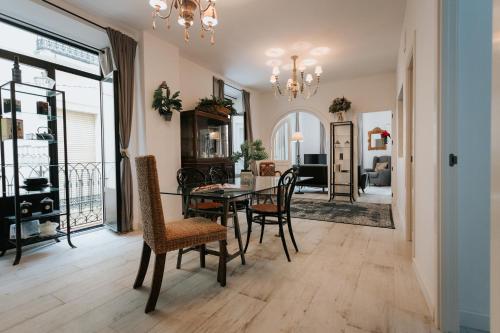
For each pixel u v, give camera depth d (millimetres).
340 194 6105
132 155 3709
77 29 3252
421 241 2062
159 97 3684
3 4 2715
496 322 715
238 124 6617
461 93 1611
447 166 1546
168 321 1634
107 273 2311
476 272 1600
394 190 5473
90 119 4746
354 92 6125
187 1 2152
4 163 2875
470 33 1585
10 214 2893
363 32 3781
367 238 3221
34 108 3047
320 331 1533
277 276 2232
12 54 2969
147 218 1813
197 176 4273
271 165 5523
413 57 2395
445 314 1536
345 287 2037
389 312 1717
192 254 2756
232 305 1804
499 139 698
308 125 9523
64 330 1554
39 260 2604
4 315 1703
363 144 9266
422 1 2055
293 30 3703
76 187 4047
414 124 2330
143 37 3625
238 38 3928
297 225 3848
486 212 1581
